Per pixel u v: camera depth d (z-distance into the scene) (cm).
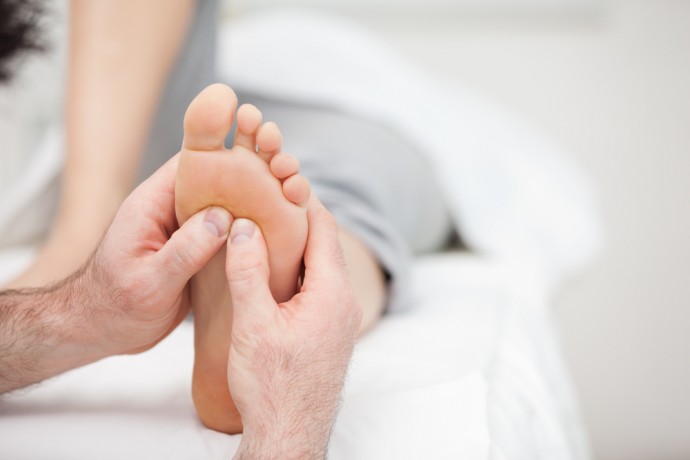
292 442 88
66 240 128
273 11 279
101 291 95
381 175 135
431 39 271
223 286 94
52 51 167
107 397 103
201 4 159
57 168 189
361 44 218
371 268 117
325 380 90
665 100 257
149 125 145
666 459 257
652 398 258
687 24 254
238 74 209
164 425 98
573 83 263
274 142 91
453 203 184
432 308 129
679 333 257
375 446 94
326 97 192
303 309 92
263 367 90
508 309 130
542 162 225
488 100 268
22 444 95
